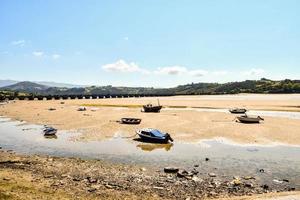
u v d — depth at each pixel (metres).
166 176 26.88
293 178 26.67
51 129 48.47
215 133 48.22
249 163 31.56
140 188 23.58
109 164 30.89
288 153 35.78
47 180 24.48
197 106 99.88
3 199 17.84
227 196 22.17
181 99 155.88
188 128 52.69
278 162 31.91
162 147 39.28
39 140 44.34
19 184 22.00
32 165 29.83
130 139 44.31
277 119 63.12
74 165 30.12
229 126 54.41
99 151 37.00
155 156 34.53
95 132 49.84
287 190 23.66
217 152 36.44
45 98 173.50
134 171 28.38
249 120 58.31
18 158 32.84
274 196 20.59
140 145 40.44
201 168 29.73
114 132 49.59
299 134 46.84
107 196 21.38
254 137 45.03
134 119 58.12
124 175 27.02
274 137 44.88
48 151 37.31
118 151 37.00
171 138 42.53
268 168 29.73
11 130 54.41
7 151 37.38
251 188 23.97
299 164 31.14
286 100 126.94
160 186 24.19
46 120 66.38
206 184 24.84
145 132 43.38
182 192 22.91
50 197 19.59
